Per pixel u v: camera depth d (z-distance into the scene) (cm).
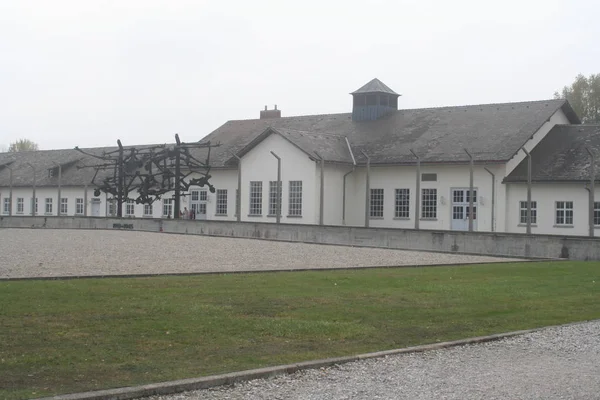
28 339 1069
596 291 1780
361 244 3662
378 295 1617
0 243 3250
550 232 4334
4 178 7388
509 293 1705
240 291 1630
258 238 4041
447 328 1259
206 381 863
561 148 4616
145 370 911
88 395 786
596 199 4184
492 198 4506
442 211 4731
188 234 4356
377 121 5562
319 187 4969
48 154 7719
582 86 8269
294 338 1138
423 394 840
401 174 4947
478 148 4625
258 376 910
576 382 904
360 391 851
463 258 2858
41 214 7075
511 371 961
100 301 1419
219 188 5753
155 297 1497
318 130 5762
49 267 2180
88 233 4266
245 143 5978
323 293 1630
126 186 5372
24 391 804
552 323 1339
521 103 5103
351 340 1138
